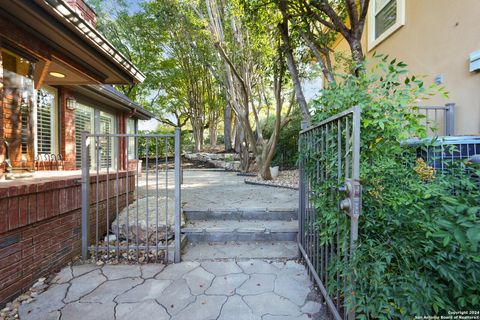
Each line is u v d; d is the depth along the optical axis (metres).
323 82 6.31
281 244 3.07
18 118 3.11
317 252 2.08
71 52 3.13
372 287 1.27
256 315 1.84
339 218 1.58
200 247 3.00
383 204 1.47
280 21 4.56
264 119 11.45
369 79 1.73
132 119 9.86
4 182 2.24
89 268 2.51
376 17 5.65
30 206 2.10
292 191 5.34
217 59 7.99
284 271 2.47
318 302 1.98
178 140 2.77
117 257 2.67
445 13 3.71
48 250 2.33
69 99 5.75
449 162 1.78
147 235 2.75
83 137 2.77
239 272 2.45
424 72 4.13
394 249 1.32
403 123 1.54
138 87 14.27
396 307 1.19
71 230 2.65
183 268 2.53
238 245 3.05
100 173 3.49
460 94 3.47
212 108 16.22
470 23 3.33
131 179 4.04
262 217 3.61
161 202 3.91
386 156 1.56
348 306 1.32
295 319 1.79
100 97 6.63
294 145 9.15
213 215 3.59
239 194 4.95
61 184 2.46
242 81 6.69
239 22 6.79
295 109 7.37
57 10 2.30
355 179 1.37
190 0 6.82
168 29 10.20
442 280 1.26
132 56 13.16
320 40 4.27
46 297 2.03
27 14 2.32
